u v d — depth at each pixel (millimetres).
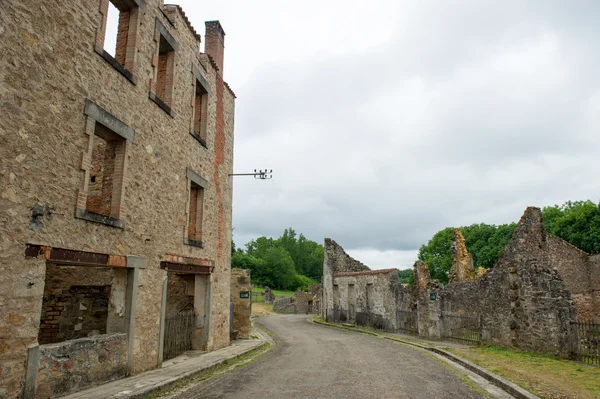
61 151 7430
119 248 9102
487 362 11000
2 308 6168
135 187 9820
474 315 17156
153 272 10531
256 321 33500
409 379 9086
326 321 32531
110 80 8922
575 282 24812
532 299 13117
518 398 7453
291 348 15547
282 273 83562
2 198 6242
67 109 7617
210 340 14117
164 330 11812
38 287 6785
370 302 26906
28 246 6641
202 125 14680
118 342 8984
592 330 11086
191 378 9586
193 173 13281
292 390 7992
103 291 11828
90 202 11953
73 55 7816
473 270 26109
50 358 7070
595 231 33875
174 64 12180
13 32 6543
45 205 7020
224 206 16234
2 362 6137
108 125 8750
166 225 11336
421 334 19109
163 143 11305
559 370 9773
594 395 7297
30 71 6836
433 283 19484
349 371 10148
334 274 32188
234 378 9438
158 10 11211
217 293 15062
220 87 16328
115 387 8008
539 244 14438
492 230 48906
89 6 8305
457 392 7848
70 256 7559
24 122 6684
